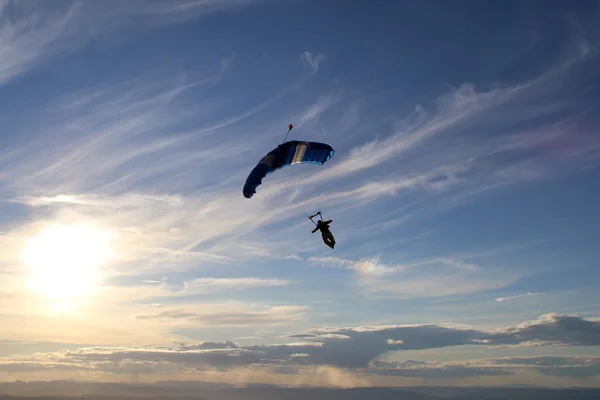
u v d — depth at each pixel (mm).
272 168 48094
